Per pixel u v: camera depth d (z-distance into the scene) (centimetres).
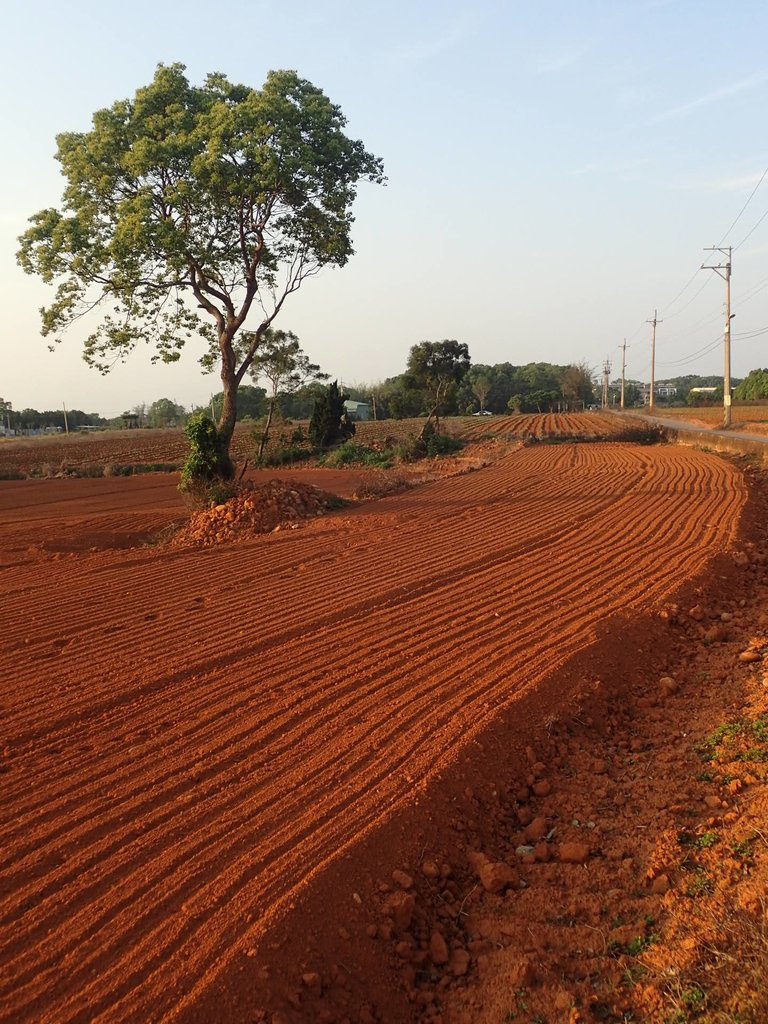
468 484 2678
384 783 588
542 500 2148
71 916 452
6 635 1013
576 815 591
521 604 1073
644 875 498
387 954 443
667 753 675
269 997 392
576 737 721
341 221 2183
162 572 1386
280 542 1648
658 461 3266
